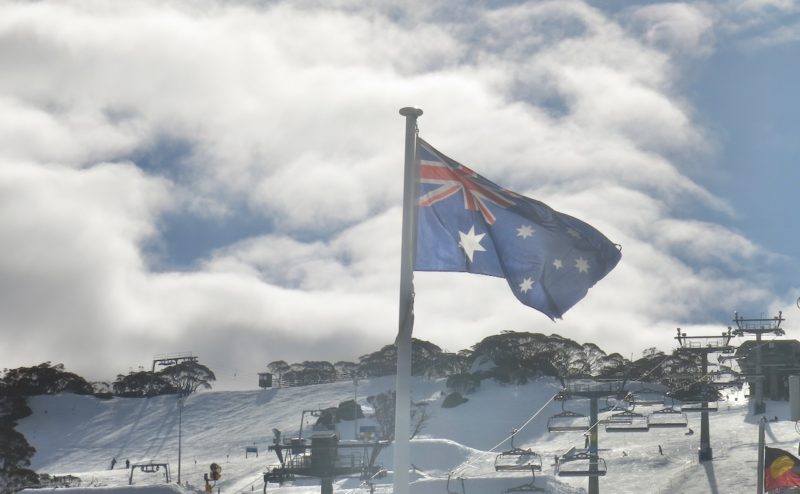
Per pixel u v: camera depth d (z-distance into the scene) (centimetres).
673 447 17650
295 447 9256
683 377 13150
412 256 3067
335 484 15225
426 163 3262
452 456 17375
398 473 2891
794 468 5644
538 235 3247
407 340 3002
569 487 12900
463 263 3228
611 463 16825
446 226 3231
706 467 15575
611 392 10500
